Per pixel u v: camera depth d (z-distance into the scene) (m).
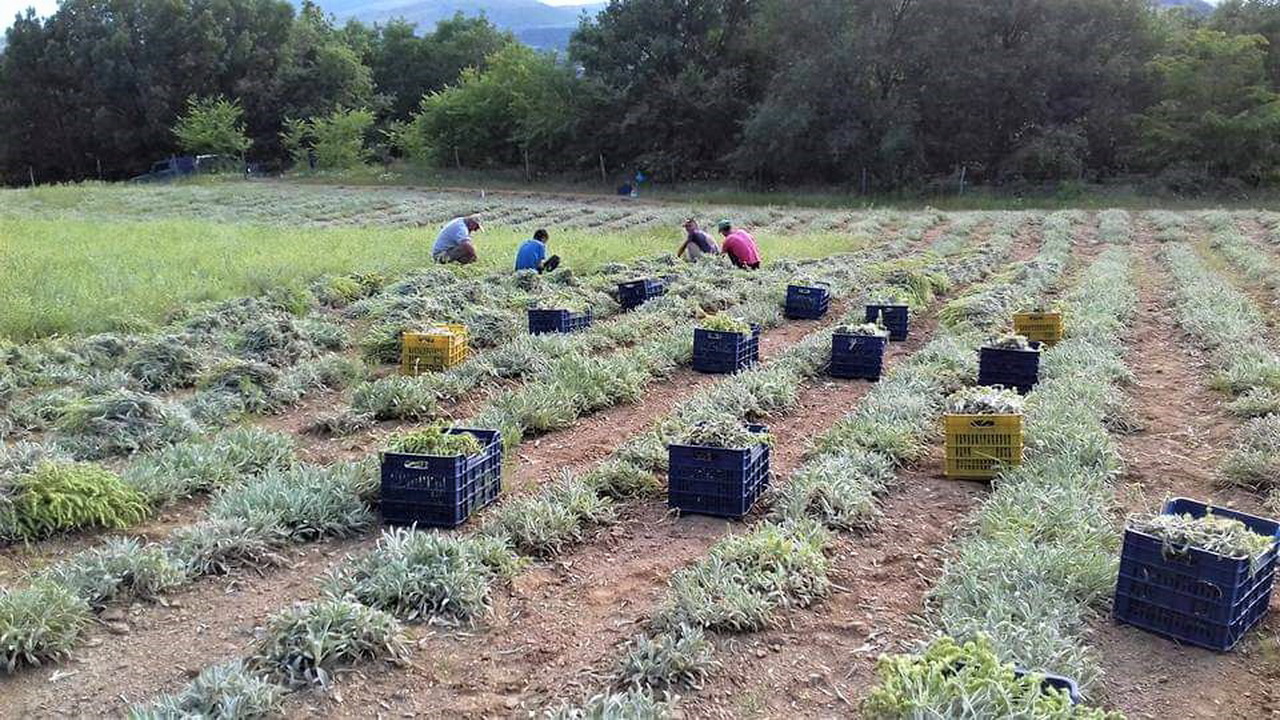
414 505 6.73
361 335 13.09
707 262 19.19
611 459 7.95
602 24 49.28
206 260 17.62
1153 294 17.94
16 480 6.63
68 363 10.62
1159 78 42.25
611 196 43.03
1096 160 43.59
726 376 11.25
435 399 9.79
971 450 7.77
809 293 15.27
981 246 24.27
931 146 43.66
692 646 5.05
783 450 8.61
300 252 19.02
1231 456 7.95
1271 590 5.79
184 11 60.03
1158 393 10.73
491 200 39.84
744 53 48.50
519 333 13.05
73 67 60.75
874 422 8.77
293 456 8.13
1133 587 5.38
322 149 55.09
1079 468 7.61
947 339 12.57
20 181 63.50
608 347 12.28
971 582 5.63
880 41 42.25
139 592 5.73
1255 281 19.12
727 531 6.82
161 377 10.40
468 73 55.88
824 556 6.32
